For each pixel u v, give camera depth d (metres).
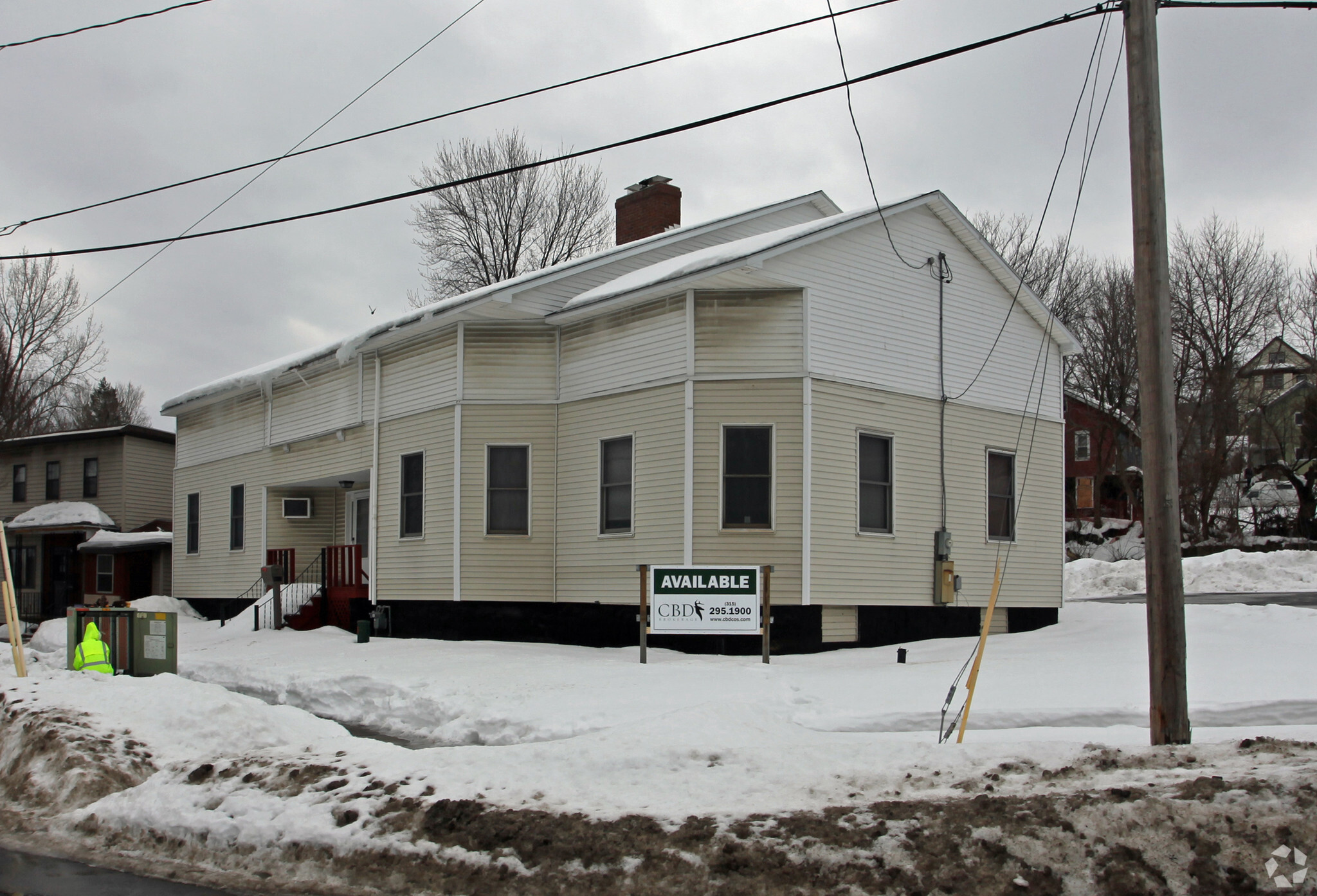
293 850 7.14
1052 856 5.97
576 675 13.65
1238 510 48.00
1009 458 20.52
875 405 18.08
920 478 18.72
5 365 48.16
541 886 6.37
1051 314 21.08
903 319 18.77
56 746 9.75
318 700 14.57
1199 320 47.34
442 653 16.77
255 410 26.70
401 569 20.41
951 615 19.17
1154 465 8.74
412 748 11.34
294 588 23.91
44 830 8.41
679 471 17.22
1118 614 21.45
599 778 7.72
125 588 35.22
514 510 19.23
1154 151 9.07
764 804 7.02
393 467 20.95
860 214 18.00
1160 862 5.87
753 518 17.02
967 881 5.89
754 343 17.22
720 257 16.83
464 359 19.48
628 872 6.32
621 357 18.33
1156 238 8.98
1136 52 9.20
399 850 6.88
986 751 7.71
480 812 7.07
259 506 26.17
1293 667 12.10
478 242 47.81
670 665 14.43
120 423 79.50
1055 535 21.25
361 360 22.42
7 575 13.95
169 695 11.02
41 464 40.19
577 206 48.56
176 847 7.63
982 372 20.08
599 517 18.33
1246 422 48.22
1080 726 10.17
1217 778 6.52
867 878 5.98
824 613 17.23
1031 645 16.66
